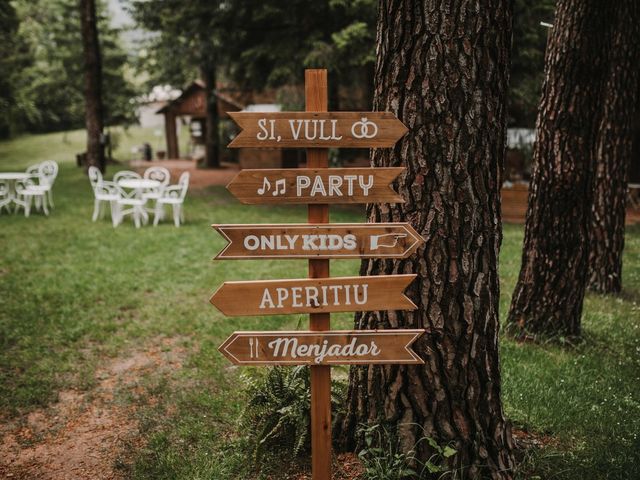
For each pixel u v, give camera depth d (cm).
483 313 289
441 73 271
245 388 381
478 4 267
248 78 1617
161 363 497
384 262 297
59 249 922
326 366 271
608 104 703
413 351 282
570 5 508
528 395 404
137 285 726
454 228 281
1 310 612
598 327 579
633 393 415
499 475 295
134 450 359
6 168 2648
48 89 3450
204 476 321
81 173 2211
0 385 444
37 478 331
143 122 4688
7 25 2975
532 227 549
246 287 260
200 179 2127
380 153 297
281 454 337
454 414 293
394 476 289
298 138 254
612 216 722
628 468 313
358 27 1212
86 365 488
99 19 3003
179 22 1550
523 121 1702
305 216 1330
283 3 1354
